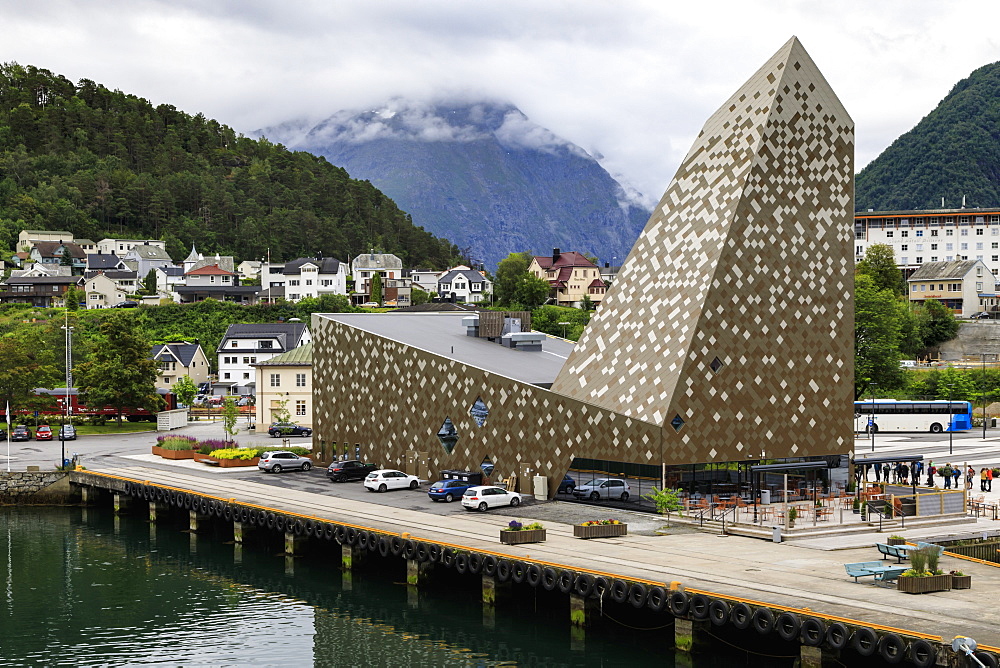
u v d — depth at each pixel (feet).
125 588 210.79
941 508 217.77
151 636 177.37
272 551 245.45
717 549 185.06
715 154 242.58
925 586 147.43
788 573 161.79
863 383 441.27
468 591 201.57
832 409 244.42
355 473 290.35
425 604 192.95
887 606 138.51
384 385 297.74
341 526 215.92
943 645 119.03
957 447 363.76
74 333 570.46
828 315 244.42
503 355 298.97
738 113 241.55
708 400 226.38
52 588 211.00
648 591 153.28
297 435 415.03
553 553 181.57
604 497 233.76
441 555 191.62
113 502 318.45
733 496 230.48
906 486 235.20
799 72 238.89
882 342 440.04
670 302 234.17
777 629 136.36
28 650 169.89
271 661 163.43
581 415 238.07
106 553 245.65
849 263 248.11
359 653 166.61
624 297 246.88
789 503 231.30
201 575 221.46
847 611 135.33
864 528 204.74
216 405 571.69
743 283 231.50
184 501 267.59
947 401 440.45
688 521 212.23
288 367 433.89
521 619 181.57
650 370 230.68
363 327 313.12
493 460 259.80
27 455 363.56
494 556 180.45
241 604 197.06
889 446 368.07
